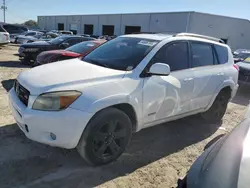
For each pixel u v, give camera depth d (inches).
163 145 165.9
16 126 173.0
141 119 143.3
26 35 1051.9
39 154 140.6
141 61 144.7
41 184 116.7
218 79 191.0
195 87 171.5
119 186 120.2
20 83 132.9
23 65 455.8
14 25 1079.6
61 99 115.3
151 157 149.1
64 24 2522.1
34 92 119.3
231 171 72.0
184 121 212.2
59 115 114.2
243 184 67.0
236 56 516.4
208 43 190.5
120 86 130.6
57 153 142.9
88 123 121.0
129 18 1802.4
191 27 1419.8
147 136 177.2
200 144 172.7
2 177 119.2
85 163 135.5
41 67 149.9
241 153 78.7
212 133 193.2
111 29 1978.3
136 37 172.4
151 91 142.9
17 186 114.1
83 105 117.7
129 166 137.2
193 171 79.6
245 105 294.2
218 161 77.9
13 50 733.9
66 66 146.3
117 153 137.0
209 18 1466.5
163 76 150.6
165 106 154.7
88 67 142.4
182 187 77.9
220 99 208.7
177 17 1467.8
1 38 609.9
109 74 133.2
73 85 121.0
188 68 169.6
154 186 122.8
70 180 121.3
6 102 223.0
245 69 352.5
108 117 126.3
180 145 168.2
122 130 135.0
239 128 96.7
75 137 118.4
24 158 135.8
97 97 121.3
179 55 164.7
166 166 141.2
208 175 73.4
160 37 165.3
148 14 1654.8
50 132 116.6
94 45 356.5
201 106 185.9
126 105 135.5
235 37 1604.3
